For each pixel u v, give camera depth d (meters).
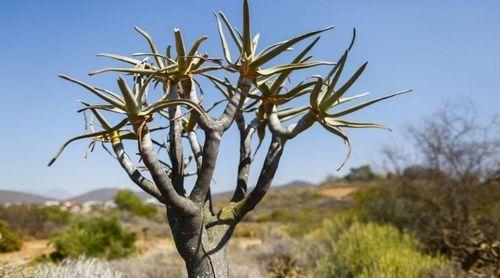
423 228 11.25
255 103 3.01
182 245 2.45
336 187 50.25
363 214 13.50
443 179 11.24
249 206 2.58
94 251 14.58
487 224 9.98
